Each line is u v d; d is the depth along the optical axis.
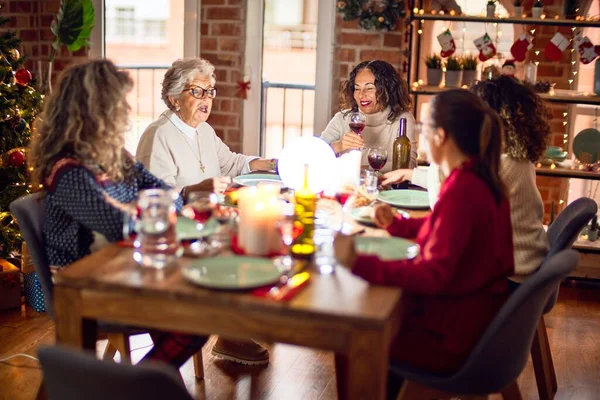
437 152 2.14
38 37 5.04
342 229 2.39
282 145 5.12
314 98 4.84
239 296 1.82
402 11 4.45
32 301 3.64
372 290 1.92
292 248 2.15
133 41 5.20
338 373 2.54
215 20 4.83
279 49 4.89
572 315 3.83
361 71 3.68
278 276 1.93
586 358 3.36
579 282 4.27
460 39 4.56
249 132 4.95
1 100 3.66
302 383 3.03
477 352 2.04
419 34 4.38
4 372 3.05
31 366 3.11
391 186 3.28
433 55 4.24
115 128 2.34
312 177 2.77
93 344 2.05
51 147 2.33
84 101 2.31
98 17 5.07
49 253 2.39
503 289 2.23
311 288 1.91
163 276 1.95
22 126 3.74
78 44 4.20
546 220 4.65
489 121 2.08
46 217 2.39
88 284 1.91
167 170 3.16
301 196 2.18
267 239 2.11
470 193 2.03
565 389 3.06
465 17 4.12
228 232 2.22
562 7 4.35
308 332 1.82
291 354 3.29
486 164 2.09
